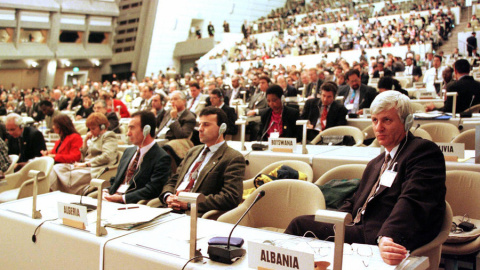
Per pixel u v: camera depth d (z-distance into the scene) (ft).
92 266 6.69
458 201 9.01
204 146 11.57
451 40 61.00
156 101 23.29
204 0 86.22
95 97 44.52
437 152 7.38
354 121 18.15
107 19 85.92
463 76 18.12
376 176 8.11
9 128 18.79
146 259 6.02
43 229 7.44
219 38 85.25
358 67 34.94
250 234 6.81
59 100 43.16
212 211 9.91
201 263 5.68
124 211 8.20
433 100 22.43
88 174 15.80
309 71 28.68
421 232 6.79
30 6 74.84
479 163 10.06
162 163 12.23
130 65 86.69
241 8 92.02
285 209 9.09
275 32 77.97
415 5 70.85
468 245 7.95
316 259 5.62
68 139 17.21
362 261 5.57
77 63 86.89
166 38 84.43
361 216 7.82
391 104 7.80
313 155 12.09
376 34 62.85
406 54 52.39
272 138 13.25
